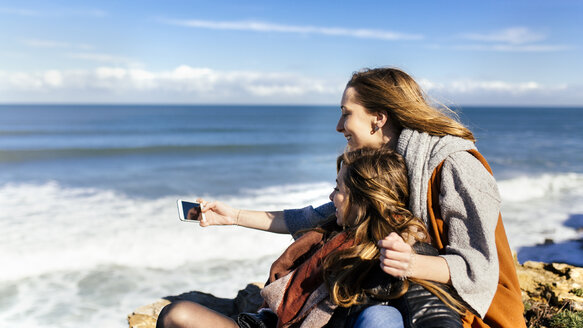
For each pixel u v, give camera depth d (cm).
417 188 193
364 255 178
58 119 8150
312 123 8100
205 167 2380
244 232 923
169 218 1078
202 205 261
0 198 1388
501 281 192
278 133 5569
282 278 206
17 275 709
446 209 185
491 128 6756
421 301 166
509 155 3122
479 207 178
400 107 203
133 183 1775
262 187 1723
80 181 1809
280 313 201
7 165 2322
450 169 188
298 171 2259
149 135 4894
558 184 1784
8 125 6209
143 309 423
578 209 1315
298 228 259
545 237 1009
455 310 167
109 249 833
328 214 253
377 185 188
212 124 7350
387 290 175
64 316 570
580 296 389
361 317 170
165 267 750
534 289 414
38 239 891
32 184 1714
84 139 4191
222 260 782
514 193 1559
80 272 726
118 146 3397
